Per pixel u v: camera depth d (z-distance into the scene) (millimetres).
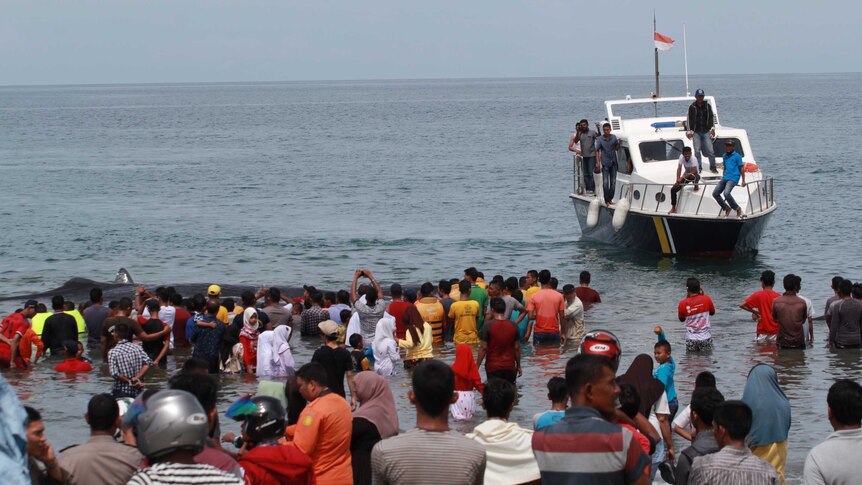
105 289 26734
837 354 18938
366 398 9914
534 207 49844
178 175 69750
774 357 18750
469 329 19141
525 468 8367
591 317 23578
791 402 15531
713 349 19547
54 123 162375
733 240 30578
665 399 10781
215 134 127500
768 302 19906
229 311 20859
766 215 30891
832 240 36594
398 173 70188
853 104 183000
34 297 26594
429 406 6809
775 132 105312
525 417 14805
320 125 149750
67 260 35188
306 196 56125
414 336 17828
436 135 118625
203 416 5652
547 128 130875
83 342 21250
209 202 53438
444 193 57000
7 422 5562
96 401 7469
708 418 8469
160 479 5496
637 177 31812
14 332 18750
